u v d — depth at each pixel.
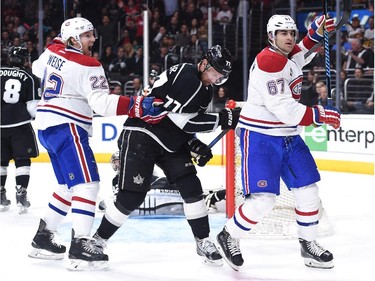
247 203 4.18
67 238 5.25
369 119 9.30
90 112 4.33
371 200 7.30
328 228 5.42
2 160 6.53
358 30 12.25
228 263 4.28
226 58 4.07
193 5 13.88
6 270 4.32
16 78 6.36
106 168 10.09
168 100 4.08
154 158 4.26
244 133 4.21
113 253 4.77
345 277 4.15
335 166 9.72
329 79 4.38
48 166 10.45
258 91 4.12
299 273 4.25
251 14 13.59
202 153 4.23
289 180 4.31
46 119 4.26
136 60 12.98
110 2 14.22
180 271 4.29
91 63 4.16
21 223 6.01
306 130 9.99
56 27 14.16
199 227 4.36
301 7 14.17
